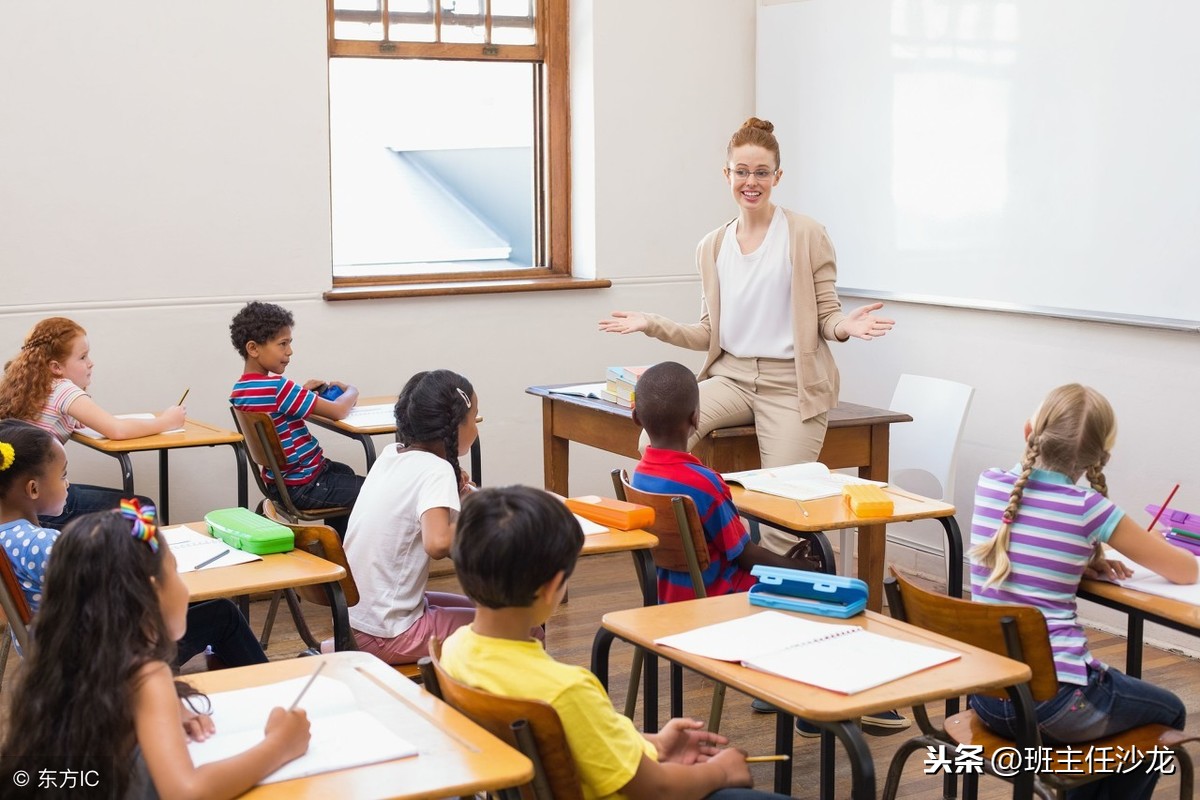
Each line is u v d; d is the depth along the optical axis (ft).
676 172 17.88
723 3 17.88
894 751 10.62
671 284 18.07
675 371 9.77
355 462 16.30
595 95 17.21
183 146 14.92
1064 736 7.46
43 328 12.87
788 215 12.79
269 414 13.62
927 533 15.76
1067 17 13.34
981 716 7.72
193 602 8.80
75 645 5.09
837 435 13.08
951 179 14.96
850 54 16.33
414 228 17.02
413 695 5.93
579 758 5.61
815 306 12.66
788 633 6.77
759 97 17.99
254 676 6.22
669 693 11.93
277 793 4.87
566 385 15.08
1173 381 12.71
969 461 15.16
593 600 14.96
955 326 15.23
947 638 6.72
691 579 9.58
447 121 17.12
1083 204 13.34
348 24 16.24
